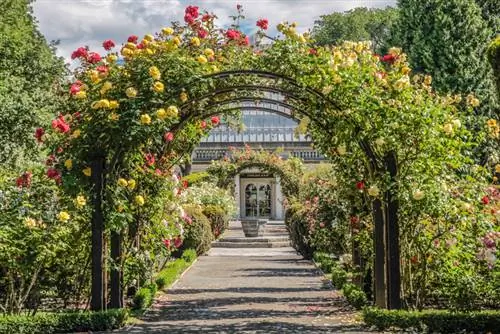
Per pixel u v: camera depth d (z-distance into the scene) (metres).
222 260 20.00
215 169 29.12
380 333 7.98
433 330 8.02
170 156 10.24
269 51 8.78
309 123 10.01
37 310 9.13
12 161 19.33
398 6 26.20
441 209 8.26
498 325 8.00
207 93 9.13
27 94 21.11
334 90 8.51
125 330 8.30
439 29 23.81
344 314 9.66
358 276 11.12
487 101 23.22
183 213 10.50
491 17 25.41
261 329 8.50
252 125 41.00
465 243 8.98
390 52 8.69
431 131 8.30
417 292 9.03
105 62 8.80
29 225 7.87
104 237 8.51
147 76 8.28
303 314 9.77
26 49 26.03
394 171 8.45
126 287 10.08
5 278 8.55
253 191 40.34
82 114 8.45
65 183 8.02
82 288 9.24
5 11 28.20
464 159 8.75
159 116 8.02
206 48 9.17
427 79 8.99
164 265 15.12
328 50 8.81
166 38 8.91
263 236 27.95
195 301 11.30
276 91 9.02
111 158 8.42
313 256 19.16
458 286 8.61
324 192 14.39
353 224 10.26
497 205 8.90
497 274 8.90
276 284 13.73
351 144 8.91
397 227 8.49
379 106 8.30
